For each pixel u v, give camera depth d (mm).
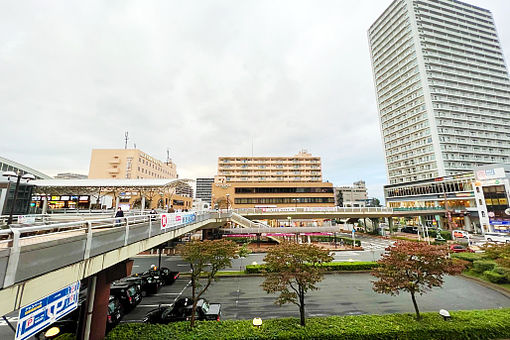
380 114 85938
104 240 8477
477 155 67188
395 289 10336
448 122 67625
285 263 10469
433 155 65688
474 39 80625
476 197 45438
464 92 72625
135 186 26219
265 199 66000
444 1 81500
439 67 73125
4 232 4789
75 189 28688
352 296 15797
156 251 31828
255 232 34281
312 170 87812
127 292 13891
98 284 10336
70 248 6719
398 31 80500
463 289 16891
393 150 79812
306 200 66500
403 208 47125
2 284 4629
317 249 10781
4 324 12016
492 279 17297
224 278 20156
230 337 9266
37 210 33750
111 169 66812
